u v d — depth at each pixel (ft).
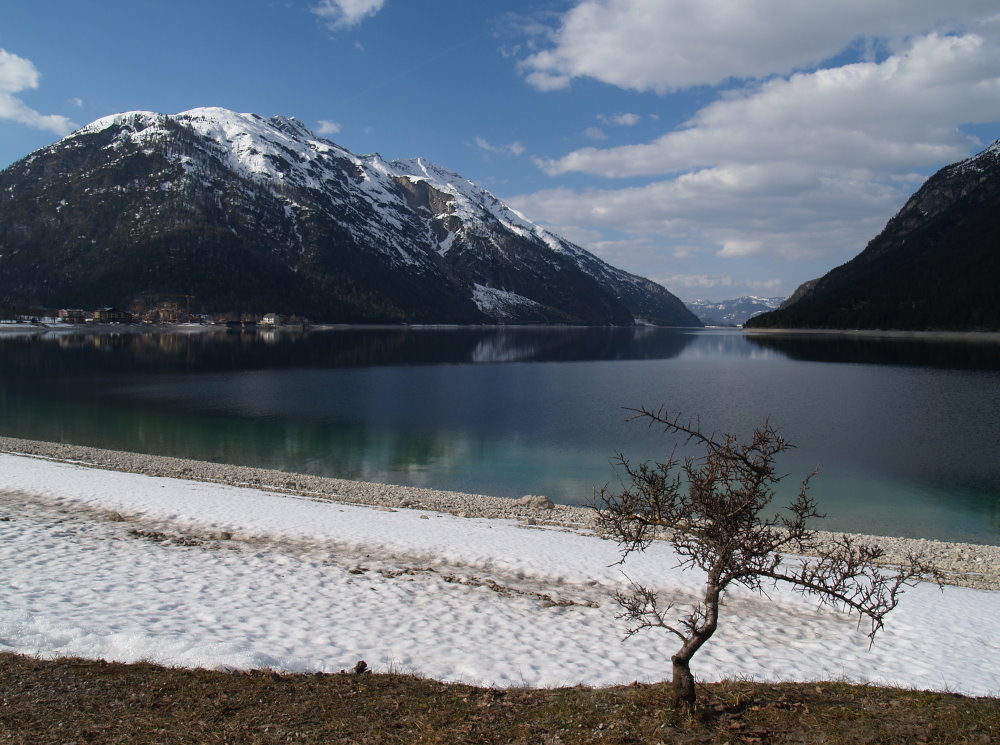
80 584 36.55
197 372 263.29
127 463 97.14
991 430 140.26
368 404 180.65
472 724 22.54
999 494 92.38
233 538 53.21
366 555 50.57
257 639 30.19
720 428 143.23
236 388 212.23
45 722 21.39
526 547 56.70
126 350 380.37
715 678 28.55
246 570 43.16
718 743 21.09
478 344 537.65
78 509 60.34
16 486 69.46
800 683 27.91
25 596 33.35
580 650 32.04
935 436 134.10
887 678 29.53
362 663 27.73
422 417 159.12
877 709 24.38
